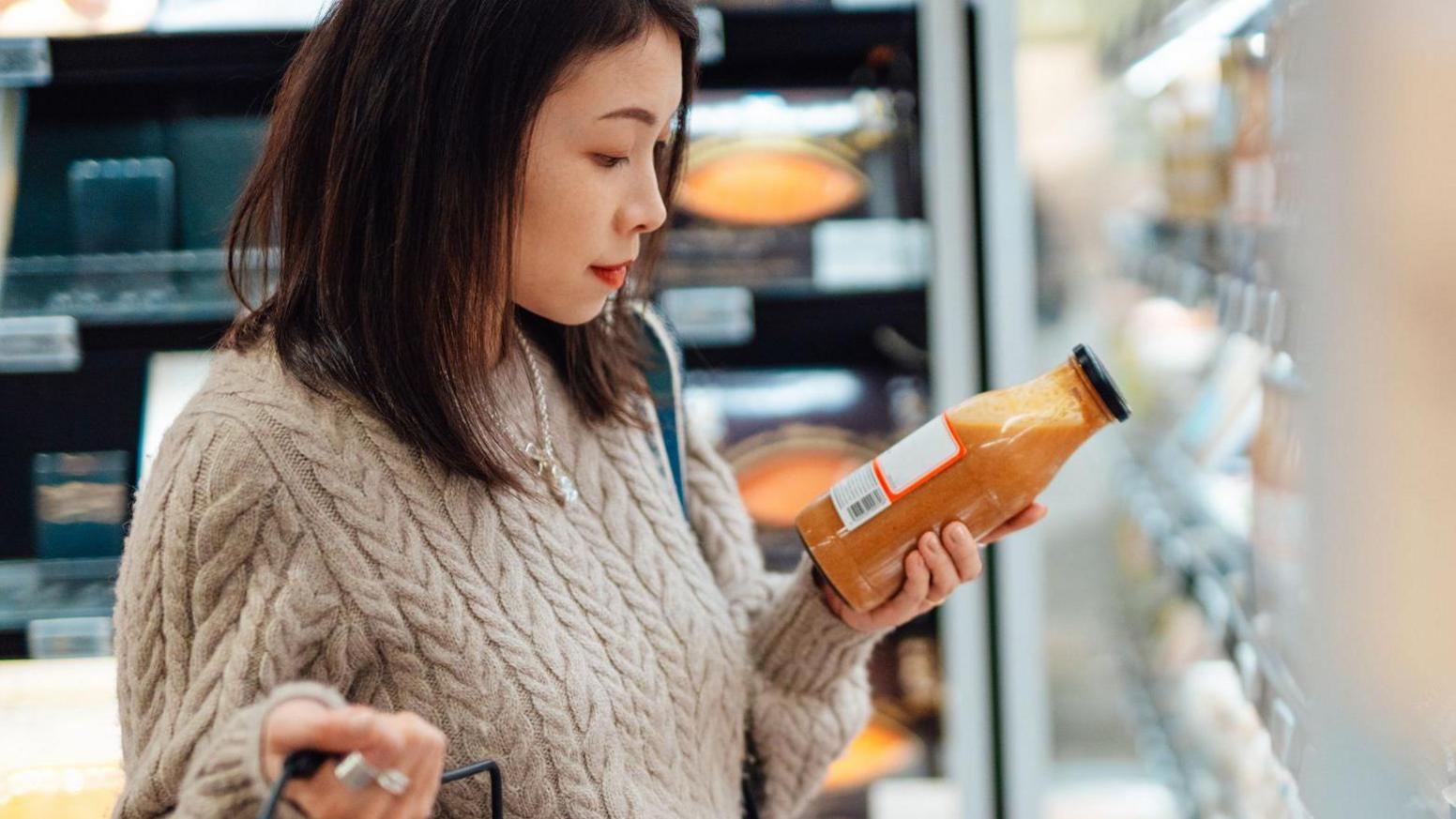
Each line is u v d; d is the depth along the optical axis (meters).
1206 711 1.81
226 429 0.87
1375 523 0.56
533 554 0.94
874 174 2.07
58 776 1.85
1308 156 0.57
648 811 0.95
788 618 1.13
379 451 0.90
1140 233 2.12
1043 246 2.13
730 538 1.21
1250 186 1.37
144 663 0.85
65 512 2.00
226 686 0.81
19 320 1.89
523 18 0.86
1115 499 2.27
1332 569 0.57
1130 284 2.14
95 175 2.02
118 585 0.89
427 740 0.66
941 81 1.98
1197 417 1.80
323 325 0.92
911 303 2.03
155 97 2.03
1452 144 0.54
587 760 0.92
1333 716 0.58
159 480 0.87
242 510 0.85
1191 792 1.85
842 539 1.01
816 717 1.15
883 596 1.03
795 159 2.07
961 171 2.00
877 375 2.17
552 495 1.00
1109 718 2.22
